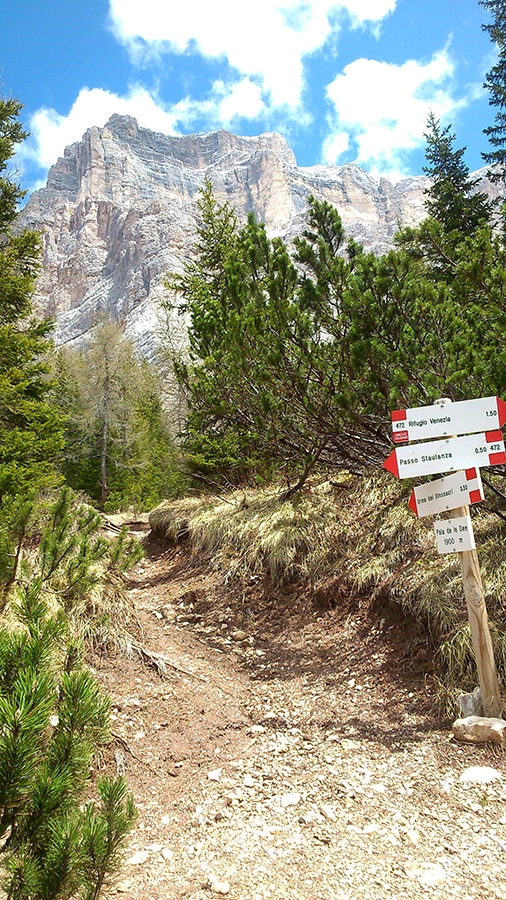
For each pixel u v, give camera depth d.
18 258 8.91
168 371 24.61
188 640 6.46
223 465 10.23
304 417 6.73
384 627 5.52
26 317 9.13
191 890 2.68
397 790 3.48
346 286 5.98
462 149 12.65
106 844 2.10
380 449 6.46
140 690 4.86
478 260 4.99
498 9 14.25
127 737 4.18
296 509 7.95
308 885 2.69
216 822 3.33
